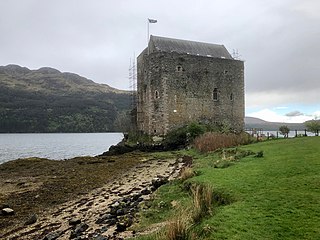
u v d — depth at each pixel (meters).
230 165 17.00
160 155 35.09
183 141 40.81
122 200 14.58
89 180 22.16
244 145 28.73
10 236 11.01
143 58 49.44
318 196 9.16
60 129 153.50
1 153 57.38
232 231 7.41
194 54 48.41
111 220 11.27
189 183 13.80
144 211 11.97
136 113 54.22
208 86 48.19
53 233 10.69
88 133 180.50
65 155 54.41
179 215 9.27
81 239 9.63
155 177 21.14
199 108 47.31
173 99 45.53
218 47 52.94
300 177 11.51
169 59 45.53
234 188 11.21
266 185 11.06
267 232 7.20
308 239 6.69
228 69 50.03
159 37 49.12
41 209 14.83
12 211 14.24
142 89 50.12
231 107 50.03
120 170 26.14
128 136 50.56
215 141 31.89
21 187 21.11
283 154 18.16
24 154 55.56
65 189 19.34
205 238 7.25
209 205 10.11
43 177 25.12
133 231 9.84
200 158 26.91
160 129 45.22
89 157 37.78
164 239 7.61
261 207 8.81
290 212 8.20
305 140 25.41
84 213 13.33
